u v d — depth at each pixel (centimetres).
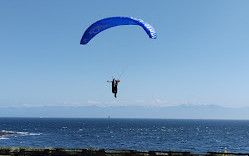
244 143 9769
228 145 9031
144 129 19862
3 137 10881
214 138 11906
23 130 16588
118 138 11125
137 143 9125
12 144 8375
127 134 13788
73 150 2402
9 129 17750
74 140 10000
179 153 2269
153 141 9962
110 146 8081
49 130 16850
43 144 8506
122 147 7856
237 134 15025
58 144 8544
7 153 2402
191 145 8838
